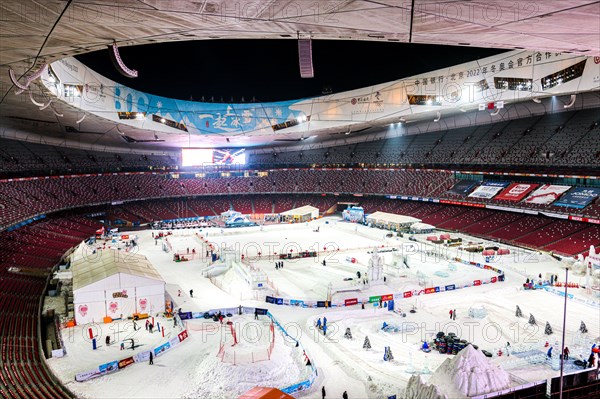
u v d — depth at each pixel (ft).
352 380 87.51
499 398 67.26
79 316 118.11
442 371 75.05
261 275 144.25
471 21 47.50
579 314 123.65
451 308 131.75
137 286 123.13
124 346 102.32
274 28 56.70
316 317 122.83
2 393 69.15
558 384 69.15
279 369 88.22
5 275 139.44
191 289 148.66
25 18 58.85
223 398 79.25
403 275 157.99
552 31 48.73
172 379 86.74
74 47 77.00
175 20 56.49
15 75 106.42
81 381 85.51
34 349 96.43
